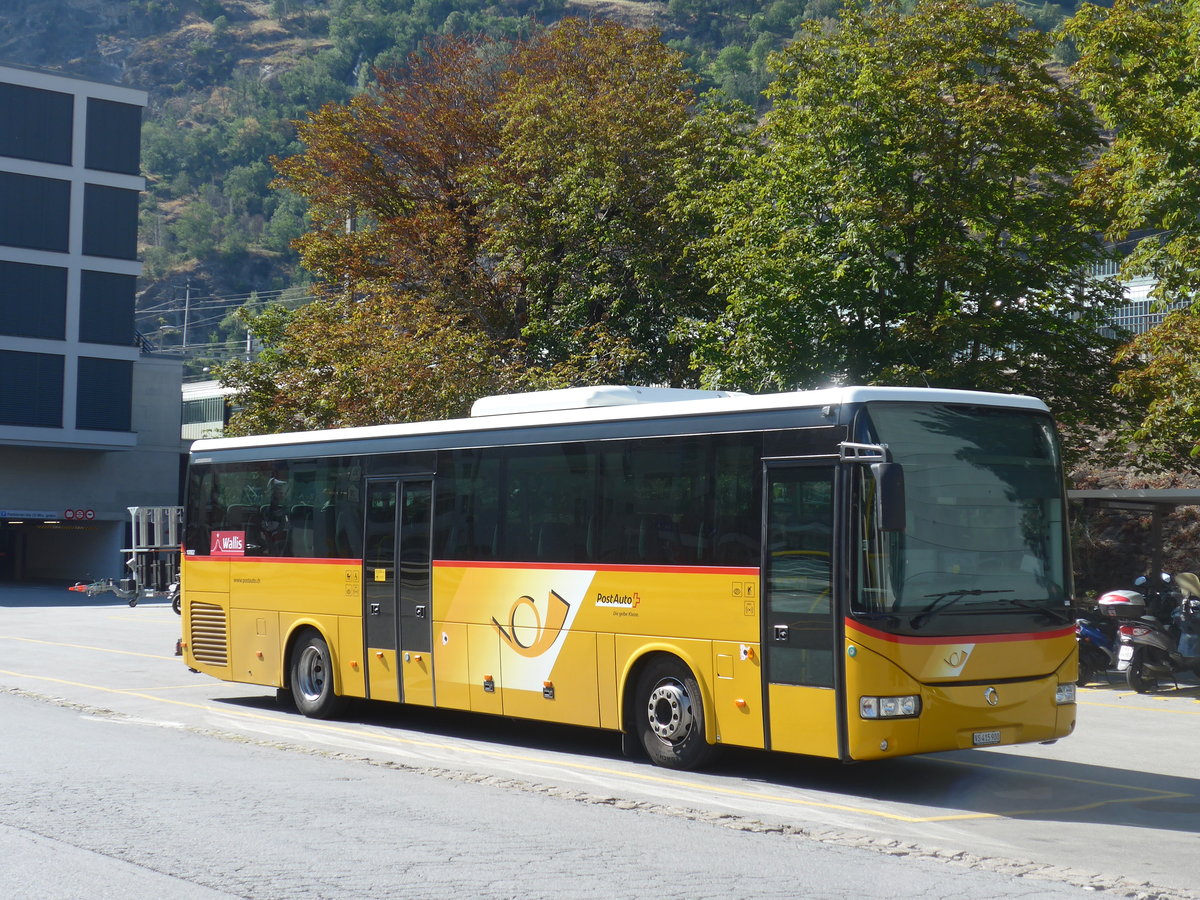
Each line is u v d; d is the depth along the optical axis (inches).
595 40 1357.0
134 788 401.1
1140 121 730.8
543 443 504.4
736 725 427.5
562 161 1222.9
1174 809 393.4
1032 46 892.6
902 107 858.8
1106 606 698.8
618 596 467.8
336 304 1322.6
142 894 270.5
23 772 429.4
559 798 395.5
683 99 1275.8
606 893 277.0
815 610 405.7
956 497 414.3
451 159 1444.4
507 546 510.9
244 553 640.4
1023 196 912.9
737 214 952.3
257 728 558.9
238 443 656.4
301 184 1529.3
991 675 409.7
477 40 1535.4
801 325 868.0
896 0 889.5
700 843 331.9
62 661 876.0
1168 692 705.6
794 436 420.5
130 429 2329.0
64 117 2265.0
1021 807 394.9
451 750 501.7
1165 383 679.1
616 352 1062.4
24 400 2222.0
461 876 290.0
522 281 1261.1
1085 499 789.9
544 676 492.7
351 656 577.6
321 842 324.5
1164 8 765.3
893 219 836.0
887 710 390.9
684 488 451.5
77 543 2465.6
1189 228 717.3
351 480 586.9
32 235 2233.0
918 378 827.4
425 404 1036.5
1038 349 881.5
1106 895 284.4
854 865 309.9
